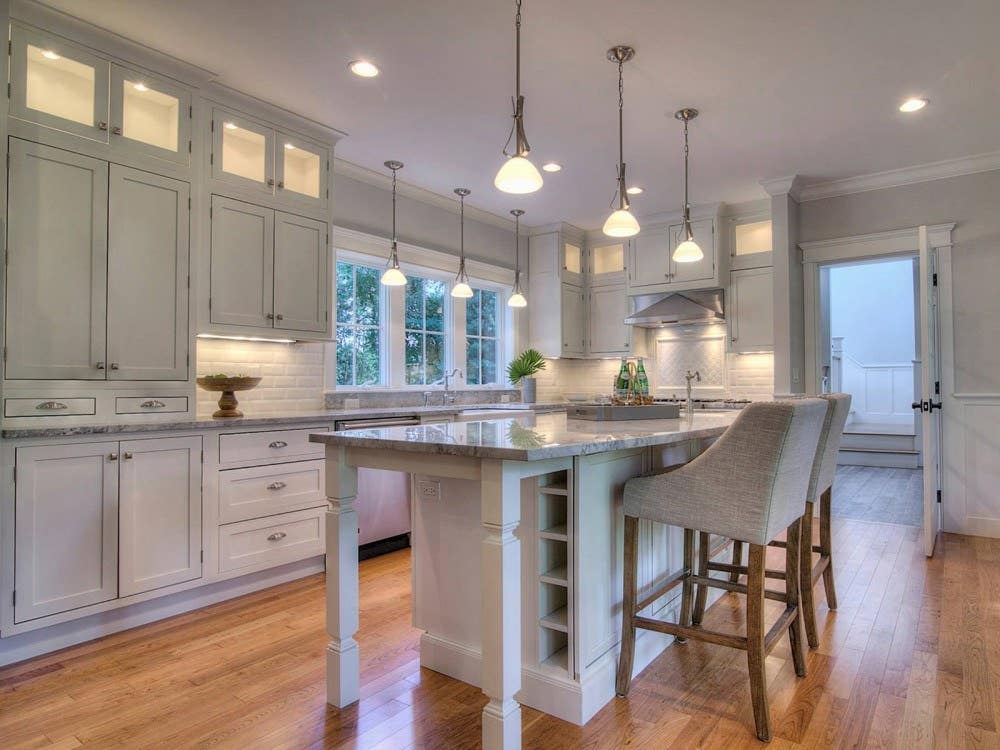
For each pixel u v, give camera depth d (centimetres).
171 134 287
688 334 559
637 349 566
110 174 262
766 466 174
